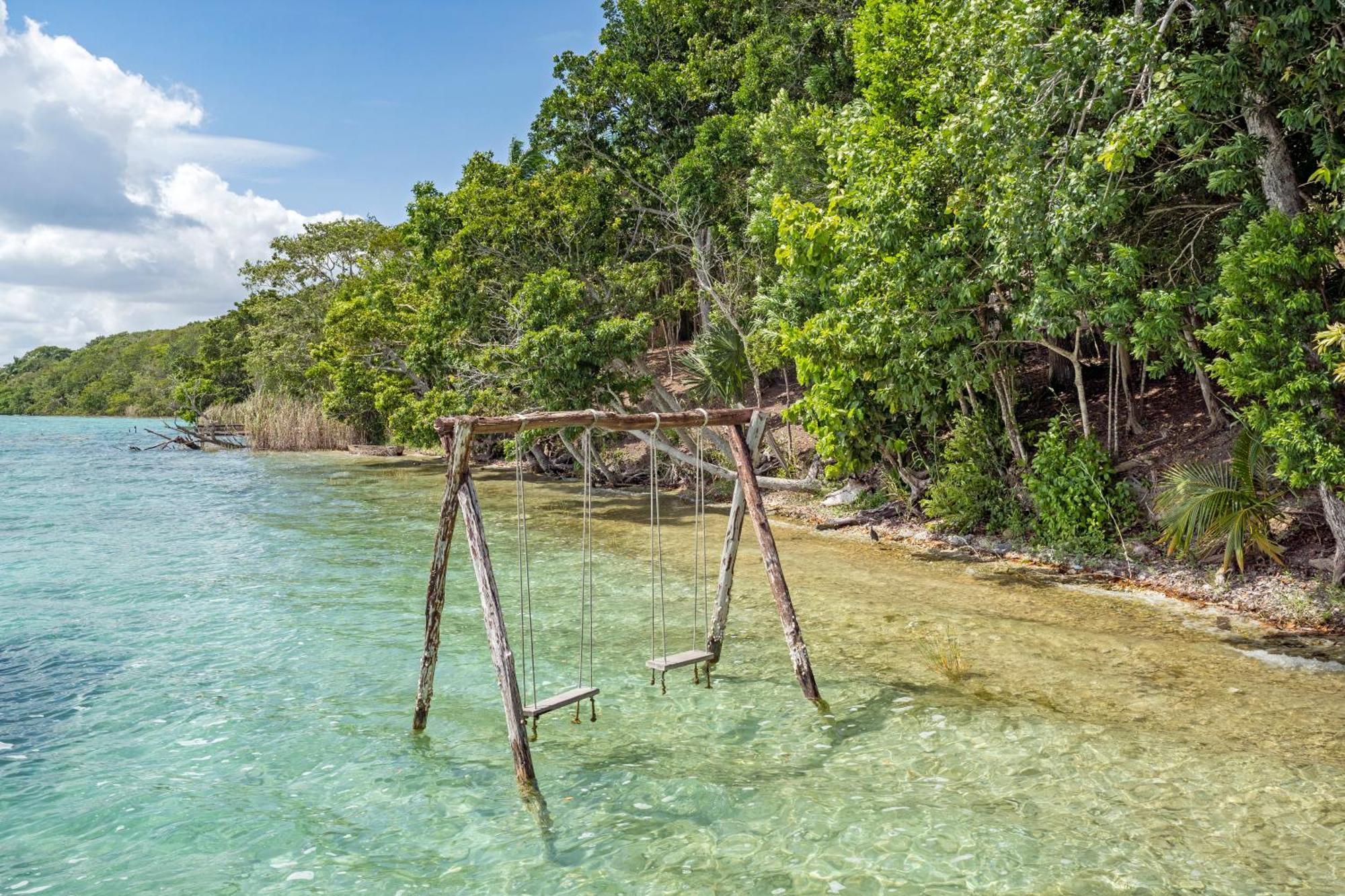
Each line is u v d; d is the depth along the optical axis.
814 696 8.11
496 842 5.72
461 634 10.88
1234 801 5.88
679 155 29.11
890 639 10.06
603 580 13.78
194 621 11.70
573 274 26.23
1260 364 9.72
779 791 6.29
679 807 6.11
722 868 5.26
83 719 8.12
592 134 29.06
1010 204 11.38
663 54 33.31
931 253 13.44
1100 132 11.96
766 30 26.84
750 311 24.14
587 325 23.58
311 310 56.38
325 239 57.34
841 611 11.41
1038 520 15.10
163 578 14.59
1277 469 9.88
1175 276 12.70
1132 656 9.20
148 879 5.34
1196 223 12.27
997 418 17.06
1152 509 13.72
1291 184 10.16
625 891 5.05
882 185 13.94
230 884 5.26
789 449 24.34
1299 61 9.67
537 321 22.64
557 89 28.33
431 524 20.97
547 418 7.17
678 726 7.64
